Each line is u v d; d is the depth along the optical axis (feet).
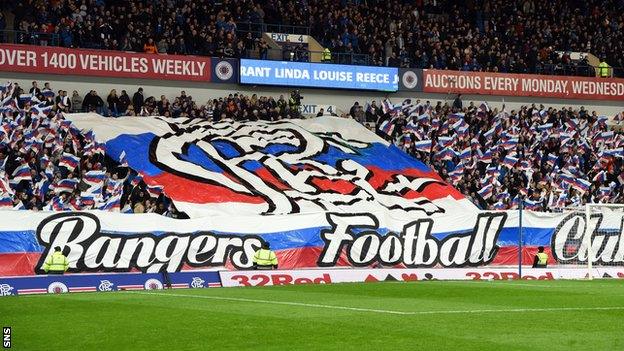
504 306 80.33
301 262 122.83
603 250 135.33
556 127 179.93
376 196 143.74
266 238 121.08
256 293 94.07
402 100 184.55
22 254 107.14
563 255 134.82
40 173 130.93
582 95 196.03
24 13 160.66
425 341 57.67
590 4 213.87
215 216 118.83
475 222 131.95
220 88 171.12
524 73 193.57
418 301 84.74
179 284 106.83
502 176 164.96
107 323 66.39
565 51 205.26
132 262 112.47
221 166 140.56
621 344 57.26
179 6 174.91
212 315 71.41
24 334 61.00
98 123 142.82
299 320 68.18
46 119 135.03
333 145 155.94
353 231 126.31
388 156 157.69
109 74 160.56
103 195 130.41
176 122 149.89
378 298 87.92
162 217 114.93
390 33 186.91
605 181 173.99
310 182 142.10
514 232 133.59
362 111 173.78
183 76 166.40
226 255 118.11
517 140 167.02
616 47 209.26
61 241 109.29
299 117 169.99
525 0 206.18
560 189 163.22
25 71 154.30
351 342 57.26
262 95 174.19
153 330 62.59
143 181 134.00
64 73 157.17
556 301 85.66
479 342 57.36
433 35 190.19
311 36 185.57
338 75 177.17
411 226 129.08
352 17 187.21
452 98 187.62
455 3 204.13
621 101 200.13
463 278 124.98
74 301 83.71
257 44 175.63
